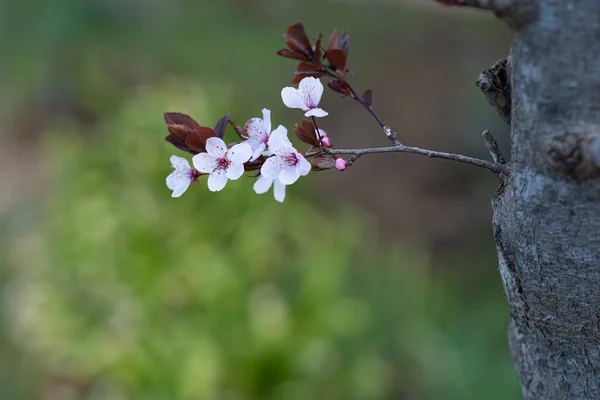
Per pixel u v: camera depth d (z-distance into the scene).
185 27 6.96
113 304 3.39
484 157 5.86
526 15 1.00
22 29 6.59
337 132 6.21
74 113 5.95
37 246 4.29
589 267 1.11
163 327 3.32
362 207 5.68
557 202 1.08
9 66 6.38
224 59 6.46
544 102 1.03
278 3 7.69
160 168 3.56
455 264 5.18
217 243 3.53
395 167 6.01
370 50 7.20
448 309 4.34
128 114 3.79
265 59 6.56
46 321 3.47
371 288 4.25
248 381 3.34
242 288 3.36
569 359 1.28
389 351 3.91
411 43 7.30
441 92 6.59
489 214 5.57
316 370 3.40
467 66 6.94
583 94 1.00
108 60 6.26
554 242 1.11
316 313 3.44
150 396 3.19
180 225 3.44
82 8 6.60
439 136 6.14
